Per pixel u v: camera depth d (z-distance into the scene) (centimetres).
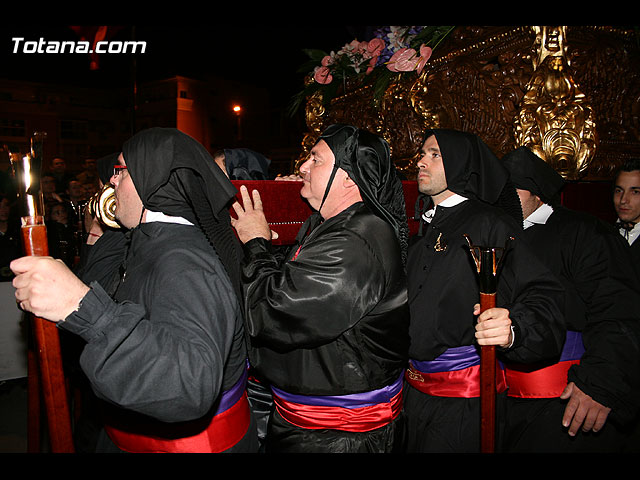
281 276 144
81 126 2395
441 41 270
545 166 218
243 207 178
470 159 199
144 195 136
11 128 2231
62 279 107
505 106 257
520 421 206
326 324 142
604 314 193
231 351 148
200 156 142
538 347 162
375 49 281
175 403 108
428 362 198
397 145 304
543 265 179
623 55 281
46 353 116
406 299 161
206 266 130
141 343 107
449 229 201
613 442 195
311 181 169
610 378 179
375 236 153
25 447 301
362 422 157
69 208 394
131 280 136
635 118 296
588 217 213
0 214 412
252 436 161
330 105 357
